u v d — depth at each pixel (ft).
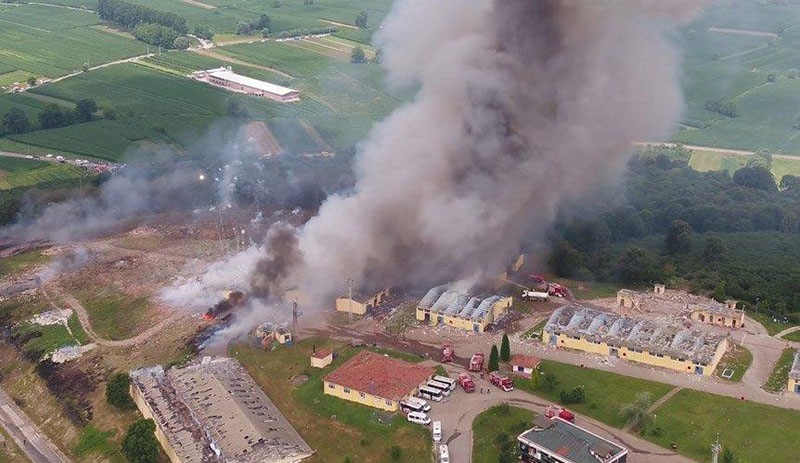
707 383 384.68
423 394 375.25
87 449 366.22
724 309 451.12
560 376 391.04
